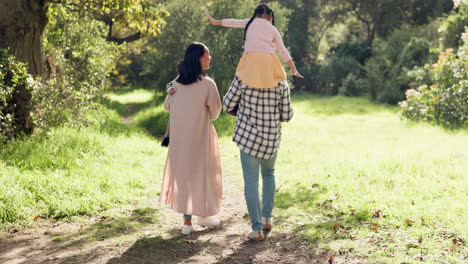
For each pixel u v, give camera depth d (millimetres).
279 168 8023
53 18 11430
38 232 4289
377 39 32562
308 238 4008
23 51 8438
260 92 3850
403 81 24266
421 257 3436
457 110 13188
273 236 4125
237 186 6754
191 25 19531
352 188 5828
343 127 14633
